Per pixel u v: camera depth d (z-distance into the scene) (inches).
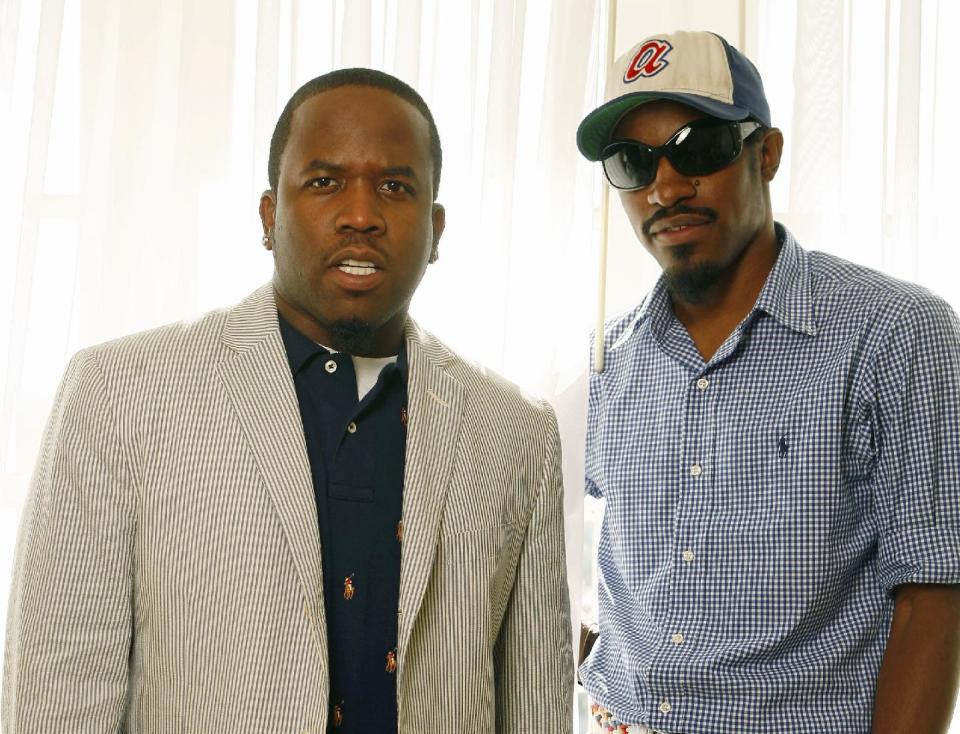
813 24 69.2
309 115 44.4
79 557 41.3
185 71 68.6
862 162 70.8
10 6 67.9
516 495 48.1
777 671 50.9
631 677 54.1
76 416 42.3
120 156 68.4
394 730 43.1
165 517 41.6
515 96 68.4
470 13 69.8
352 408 44.9
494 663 49.8
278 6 67.4
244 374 43.8
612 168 56.2
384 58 69.4
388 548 44.1
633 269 71.5
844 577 51.8
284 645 40.9
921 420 50.5
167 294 68.2
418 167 44.5
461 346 68.8
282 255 44.5
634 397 57.9
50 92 66.7
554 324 68.9
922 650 49.1
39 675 40.4
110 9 69.2
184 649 41.1
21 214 66.9
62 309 68.6
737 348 54.6
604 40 70.3
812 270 56.4
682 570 53.4
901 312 51.5
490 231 68.3
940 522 50.0
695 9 72.1
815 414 51.9
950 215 71.4
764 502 52.4
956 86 71.2
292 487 42.0
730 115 53.8
